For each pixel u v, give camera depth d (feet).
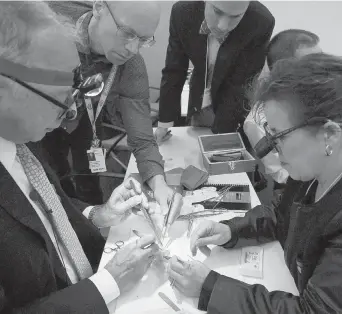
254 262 4.00
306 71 2.74
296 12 7.93
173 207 4.61
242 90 6.51
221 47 6.26
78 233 4.20
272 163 5.83
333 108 2.62
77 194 6.87
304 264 3.37
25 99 2.46
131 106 5.65
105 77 5.24
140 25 4.34
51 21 2.41
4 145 2.85
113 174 7.54
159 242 4.28
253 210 4.43
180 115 7.59
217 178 5.64
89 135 6.05
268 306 3.12
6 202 2.78
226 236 4.14
